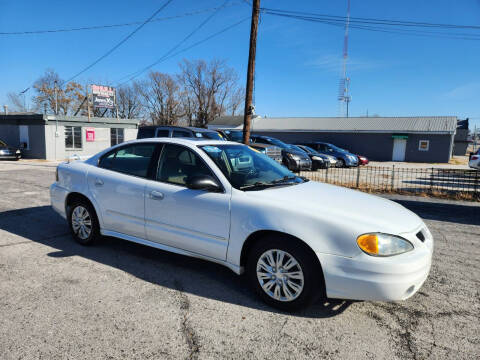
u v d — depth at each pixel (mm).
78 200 4691
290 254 3037
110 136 25000
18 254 4363
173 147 3980
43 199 7973
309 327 2881
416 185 12547
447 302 3363
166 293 3406
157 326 2828
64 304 3133
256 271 3236
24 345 2535
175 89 53281
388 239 2844
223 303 3242
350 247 2834
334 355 2523
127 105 55375
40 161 20859
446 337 2777
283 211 3094
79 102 49531
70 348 2516
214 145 4055
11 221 5988
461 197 9375
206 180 3418
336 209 3115
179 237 3709
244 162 3996
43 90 47344
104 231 4441
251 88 11992
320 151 21906
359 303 3316
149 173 4039
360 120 35781
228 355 2488
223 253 3424
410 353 2561
